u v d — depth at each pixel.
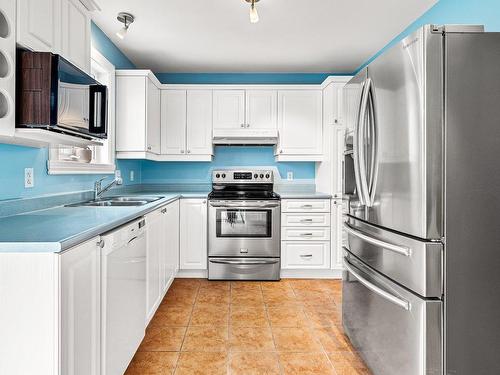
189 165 4.44
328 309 2.94
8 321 1.14
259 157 4.46
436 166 1.42
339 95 3.76
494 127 1.43
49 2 1.58
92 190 2.92
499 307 1.45
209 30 3.19
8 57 1.30
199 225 3.75
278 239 3.72
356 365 2.08
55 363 1.14
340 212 3.73
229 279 3.71
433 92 1.42
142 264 2.15
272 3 2.71
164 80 4.41
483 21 2.20
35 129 1.42
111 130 3.33
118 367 1.69
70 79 1.59
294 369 2.04
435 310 1.44
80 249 1.30
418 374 1.47
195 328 2.56
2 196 1.80
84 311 1.34
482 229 1.43
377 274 1.83
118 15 2.87
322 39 3.40
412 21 3.02
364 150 1.93
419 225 1.45
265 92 4.09
